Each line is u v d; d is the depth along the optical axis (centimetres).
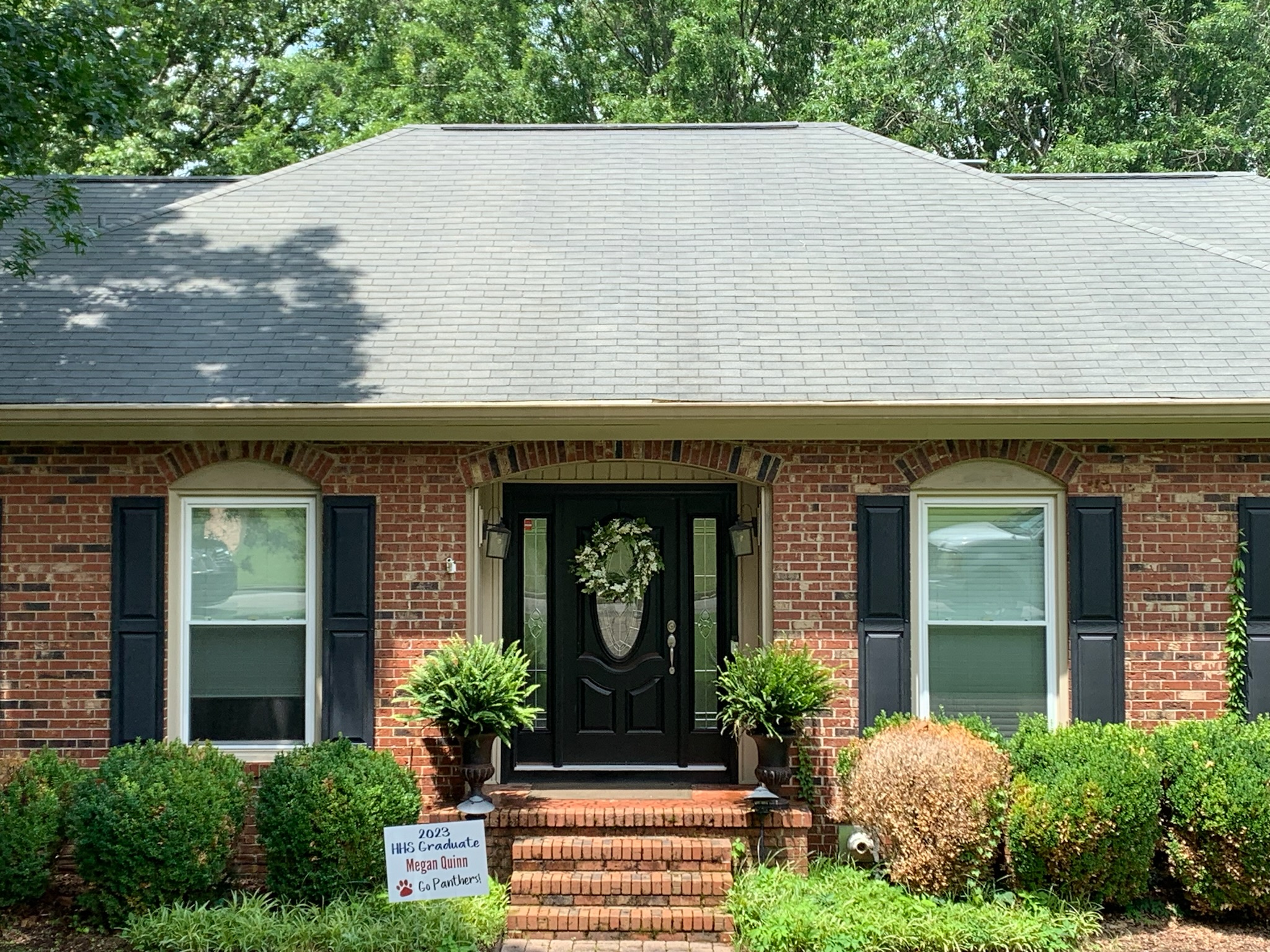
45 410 838
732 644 972
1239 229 1123
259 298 975
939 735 815
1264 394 839
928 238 1060
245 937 729
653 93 2473
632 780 977
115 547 891
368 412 845
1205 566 887
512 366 890
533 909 784
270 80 2484
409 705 892
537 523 996
